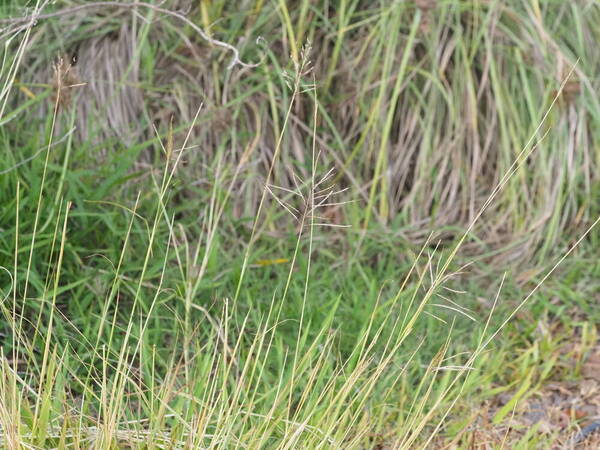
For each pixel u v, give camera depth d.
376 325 3.10
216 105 3.77
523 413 2.94
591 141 3.98
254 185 3.77
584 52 4.03
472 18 3.97
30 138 3.44
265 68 3.68
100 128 3.59
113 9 3.83
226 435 2.05
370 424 2.55
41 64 3.74
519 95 3.91
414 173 3.92
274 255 3.55
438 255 3.70
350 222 3.75
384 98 3.87
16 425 1.94
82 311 2.87
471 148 3.93
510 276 3.67
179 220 3.50
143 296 2.99
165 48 3.78
